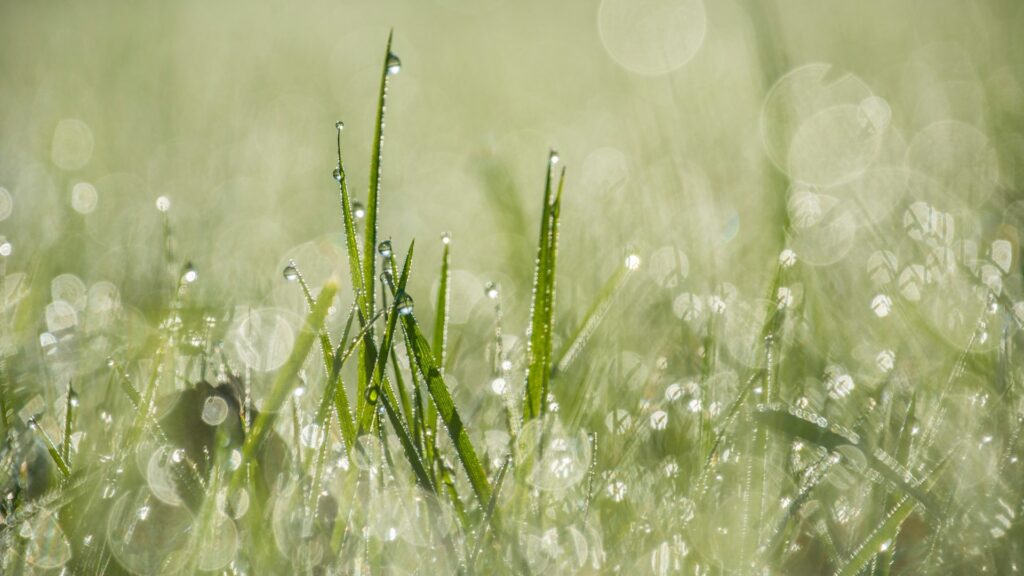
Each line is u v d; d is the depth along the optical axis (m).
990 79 1.53
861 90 1.67
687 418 0.71
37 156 1.73
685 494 0.69
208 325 0.74
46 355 0.75
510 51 3.94
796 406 0.71
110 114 2.19
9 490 0.69
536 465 0.67
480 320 0.86
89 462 0.68
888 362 0.73
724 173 1.22
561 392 0.72
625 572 0.67
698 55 2.70
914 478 0.67
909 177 1.13
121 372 0.69
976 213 0.90
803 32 2.16
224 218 1.34
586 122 2.27
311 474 0.68
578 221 1.18
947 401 0.70
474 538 0.67
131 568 0.67
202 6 4.53
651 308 0.79
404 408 0.69
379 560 0.67
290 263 0.68
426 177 1.82
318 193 1.61
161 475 0.68
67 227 1.17
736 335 0.75
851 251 0.84
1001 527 0.67
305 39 4.19
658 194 1.12
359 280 0.68
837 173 1.21
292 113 2.50
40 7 3.72
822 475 0.68
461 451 0.67
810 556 0.68
